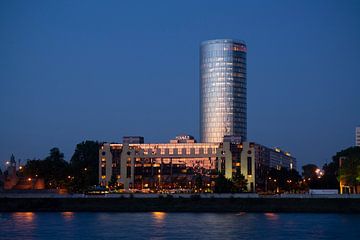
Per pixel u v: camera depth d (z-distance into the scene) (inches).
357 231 7278.5
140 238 6628.9
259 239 6530.5
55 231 7317.9
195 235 6879.9
